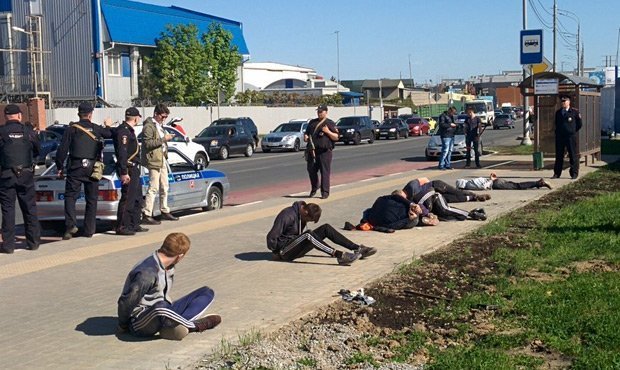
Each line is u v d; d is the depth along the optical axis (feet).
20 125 38.63
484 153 113.39
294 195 61.67
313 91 299.99
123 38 178.19
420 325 24.84
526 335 22.90
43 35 179.01
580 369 20.02
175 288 30.01
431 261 34.71
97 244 40.40
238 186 77.46
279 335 23.56
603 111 165.17
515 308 26.13
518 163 92.07
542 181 62.80
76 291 29.99
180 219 48.93
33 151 39.19
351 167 100.94
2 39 178.09
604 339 22.16
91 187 42.29
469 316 25.64
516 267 32.78
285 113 211.20
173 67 185.47
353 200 57.47
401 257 35.58
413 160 112.27
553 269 32.35
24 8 176.24
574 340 22.43
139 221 44.39
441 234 41.57
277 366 20.65
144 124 47.03
